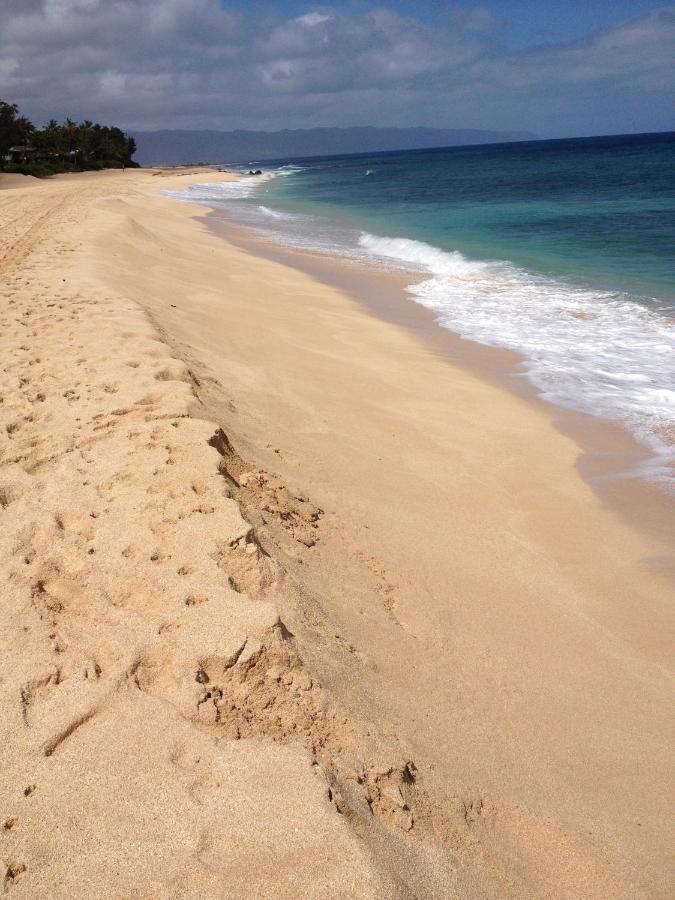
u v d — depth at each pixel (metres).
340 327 11.34
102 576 3.60
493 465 6.82
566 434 7.60
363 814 2.53
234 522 3.93
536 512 6.04
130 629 3.22
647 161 65.00
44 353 7.23
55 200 27.77
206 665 3.04
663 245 18.59
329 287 14.81
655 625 4.68
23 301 9.58
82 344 7.41
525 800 3.11
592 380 9.13
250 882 2.17
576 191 37.56
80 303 9.32
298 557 4.17
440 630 4.12
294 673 3.04
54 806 2.37
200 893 2.12
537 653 4.20
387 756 2.86
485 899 2.51
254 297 12.90
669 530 5.78
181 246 18.19
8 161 76.75
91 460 4.83
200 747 2.65
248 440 5.86
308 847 2.29
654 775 3.47
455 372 9.48
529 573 5.10
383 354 10.04
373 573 4.47
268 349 9.42
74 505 4.25
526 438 7.47
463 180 54.25
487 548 5.33
